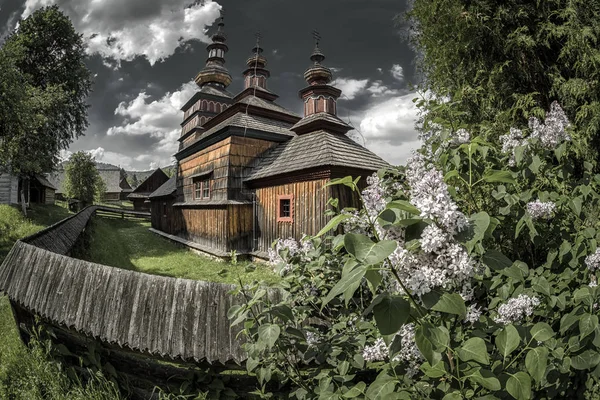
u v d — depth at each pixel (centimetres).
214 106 2050
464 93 405
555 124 243
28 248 466
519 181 267
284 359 239
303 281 282
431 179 128
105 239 1534
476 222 126
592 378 196
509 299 202
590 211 297
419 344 123
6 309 545
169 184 2250
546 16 383
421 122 342
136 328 312
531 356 145
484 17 387
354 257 117
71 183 3381
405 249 129
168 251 1466
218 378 296
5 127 1266
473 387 158
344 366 210
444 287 134
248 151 1263
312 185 977
